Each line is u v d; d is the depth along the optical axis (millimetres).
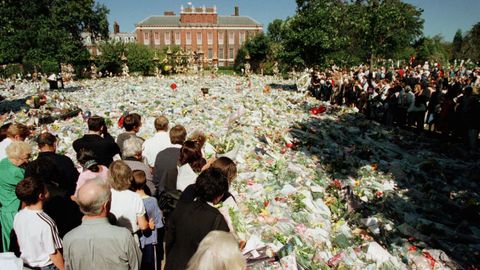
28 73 48594
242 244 3855
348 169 10258
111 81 42125
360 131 14984
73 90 30219
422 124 15117
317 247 5867
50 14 29859
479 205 8242
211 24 82312
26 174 4168
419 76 22250
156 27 82125
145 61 56469
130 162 5164
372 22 30812
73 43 32875
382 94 17188
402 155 12125
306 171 9688
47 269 3535
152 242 4477
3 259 3268
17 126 5723
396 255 6074
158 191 5195
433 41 59938
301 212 6930
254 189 7770
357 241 6402
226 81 38875
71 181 4910
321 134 13844
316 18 29438
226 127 13359
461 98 13344
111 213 3908
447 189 9320
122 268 3193
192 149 4574
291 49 30906
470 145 12617
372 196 8562
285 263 4887
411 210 8055
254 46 60906
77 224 4480
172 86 26359
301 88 27641
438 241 6613
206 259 2020
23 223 3486
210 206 3303
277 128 14195
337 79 23078
